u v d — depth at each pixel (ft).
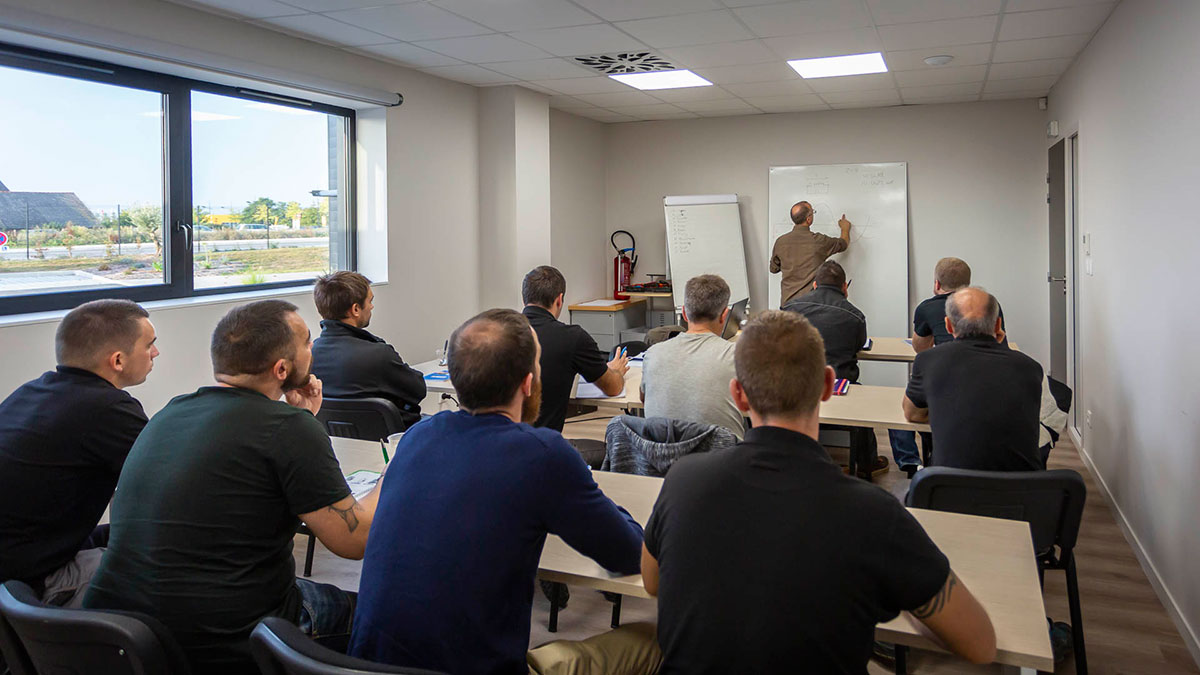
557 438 4.80
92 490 6.22
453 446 4.73
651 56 16.31
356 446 8.51
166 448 5.05
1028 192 21.88
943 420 7.94
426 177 18.29
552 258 23.44
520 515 4.52
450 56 16.25
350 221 17.33
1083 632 8.39
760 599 3.80
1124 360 12.34
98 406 6.10
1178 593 9.33
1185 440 9.16
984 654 4.13
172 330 12.53
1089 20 13.62
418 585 4.41
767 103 22.24
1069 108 17.62
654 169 25.85
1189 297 9.03
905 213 22.84
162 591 4.79
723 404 8.59
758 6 12.66
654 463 7.36
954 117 22.38
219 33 13.05
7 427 6.02
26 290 11.32
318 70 15.08
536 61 16.75
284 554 5.30
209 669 4.85
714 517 3.99
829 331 13.41
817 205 23.66
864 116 23.25
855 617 3.79
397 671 3.72
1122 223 12.48
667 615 4.08
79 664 4.59
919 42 15.17
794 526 3.84
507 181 19.92
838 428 16.81
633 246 26.32
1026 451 7.72
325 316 10.50
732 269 24.43
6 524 5.90
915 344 14.47
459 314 19.62
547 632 9.26
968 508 7.25
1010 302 22.26
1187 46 9.02
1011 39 14.98
